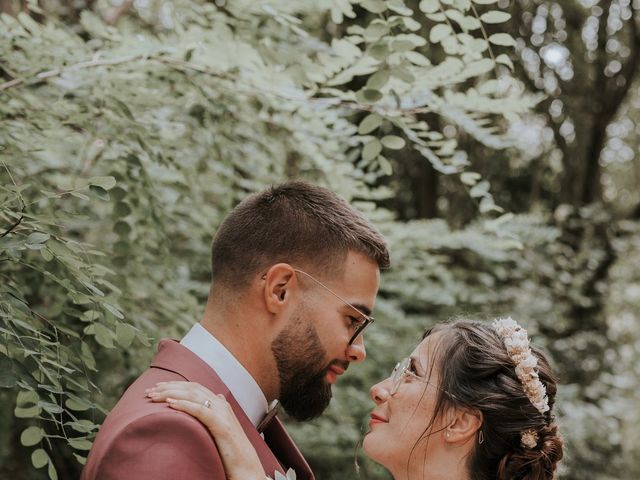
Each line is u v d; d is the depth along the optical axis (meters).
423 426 2.21
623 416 7.37
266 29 2.97
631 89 10.98
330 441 4.98
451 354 2.23
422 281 5.51
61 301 2.68
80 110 2.81
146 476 1.54
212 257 1.97
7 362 1.84
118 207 2.75
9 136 2.54
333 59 2.89
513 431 2.16
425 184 8.56
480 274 6.36
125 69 2.88
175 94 3.09
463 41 2.50
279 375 1.92
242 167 3.78
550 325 7.29
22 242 1.84
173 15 3.04
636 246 8.93
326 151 3.54
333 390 4.96
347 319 1.92
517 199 9.56
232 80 3.02
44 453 1.96
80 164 3.12
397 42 2.36
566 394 6.20
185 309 3.53
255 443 1.81
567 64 9.62
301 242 1.90
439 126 7.55
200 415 1.66
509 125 8.59
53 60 2.79
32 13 3.69
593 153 9.98
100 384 3.29
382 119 2.49
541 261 7.11
